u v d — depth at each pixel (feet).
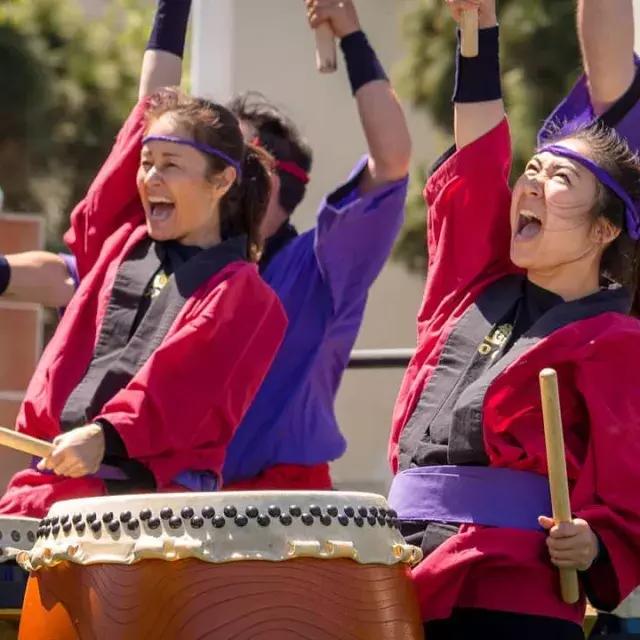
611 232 29.09
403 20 82.23
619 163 29.17
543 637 26.86
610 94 32.24
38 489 31.53
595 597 27.27
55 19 95.71
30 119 93.97
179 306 31.19
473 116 30.68
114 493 30.40
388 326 84.84
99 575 23.71
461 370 29.12
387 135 37.14
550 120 33.30
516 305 29.60
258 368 31.12
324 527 23.88
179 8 38.14
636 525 26.81
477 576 27.17
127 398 29.45
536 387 27.73
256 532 23.49
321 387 37.83
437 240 31.14
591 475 27.22
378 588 24.21
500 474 27.55
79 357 32.37
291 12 78.79
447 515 27.68
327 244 37.04
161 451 29.63
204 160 32.71
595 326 28.04
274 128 39.50
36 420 32.09
